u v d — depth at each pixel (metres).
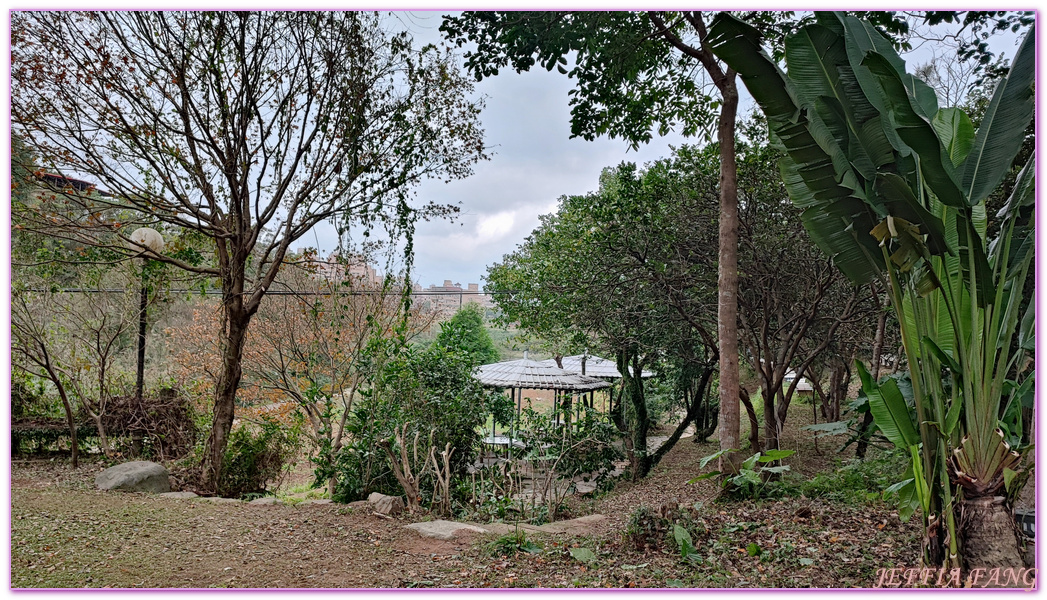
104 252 10.16
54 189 8.43
